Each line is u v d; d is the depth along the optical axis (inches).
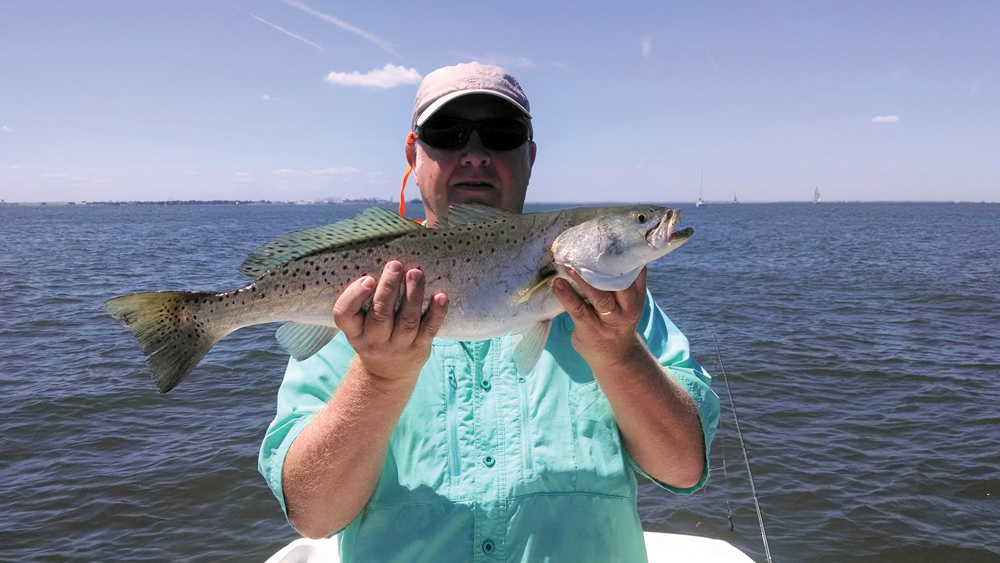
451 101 34.8
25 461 99.8
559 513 28.1
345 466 27.1
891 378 138.3
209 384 134.4
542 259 32.4
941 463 97.0
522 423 29.3
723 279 313.1
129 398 126.2
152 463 98.6
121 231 823.1
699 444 31.1
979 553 76.4
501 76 36.0
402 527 28.1
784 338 175.8
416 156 37.9
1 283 285.1
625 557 29.2
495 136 35.7
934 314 214.2
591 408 30.1
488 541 27.7
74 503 87.7
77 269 344.5
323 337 33.2
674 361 34.0
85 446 104.9
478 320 31.4
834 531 80.8
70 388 131.5
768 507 85.9
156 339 32.7
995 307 227.3
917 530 80.7
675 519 83.1
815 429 110.1
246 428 111.2
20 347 165.6
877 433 108.3
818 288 279.7
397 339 25.2
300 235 33.1
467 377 30.4
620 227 32.7
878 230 868.6
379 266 32.4
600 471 29.1
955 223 1138.7
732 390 130.8
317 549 47.8
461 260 32.1
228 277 309.1
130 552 77.8
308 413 30.9
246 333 177.5
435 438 29.0
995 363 149.2
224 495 89.6
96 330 185.3
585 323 26.8
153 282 289.4
